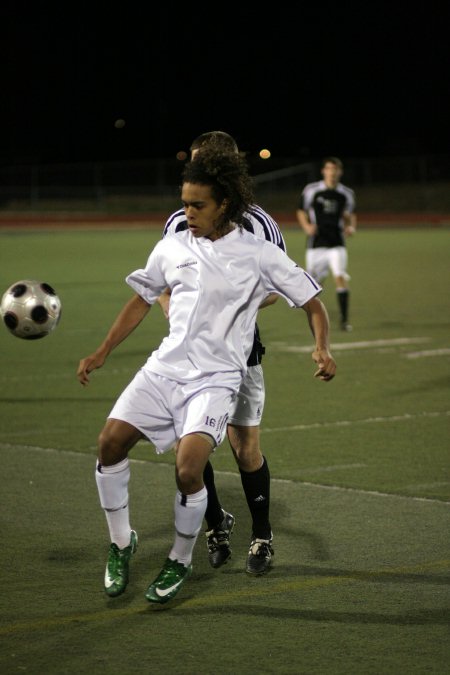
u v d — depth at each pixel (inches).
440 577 705.0
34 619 632.4
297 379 1457.9
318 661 574.9
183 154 4906.5
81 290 2652.6
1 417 1218.0
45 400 1312.7
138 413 652.7
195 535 650.8
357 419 1201.4
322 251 1969.7
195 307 650.2
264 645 596.4
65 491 913.5
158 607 653.3
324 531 805.2
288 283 663.1
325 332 665.6
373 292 2600.9
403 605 655.8
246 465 722.8
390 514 848.9
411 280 2886.3
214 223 649.0
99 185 6953.7
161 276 673.0
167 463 1018.7
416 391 1364.4
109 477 659.4
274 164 6943.9
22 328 777.6
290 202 6584.6
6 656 579.8
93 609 649.0
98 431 1145.4
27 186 6968.5
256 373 711.1
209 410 637.3
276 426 1168.2
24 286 782.5
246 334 663.8
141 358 1630.2
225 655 582.9
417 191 6515.8
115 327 684.1
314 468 989.8
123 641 601.3
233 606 655.1
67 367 1551.4
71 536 789.9
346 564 732.0
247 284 652.1
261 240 665.0
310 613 643.5
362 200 6535.4
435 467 992.9
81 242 4473.4
